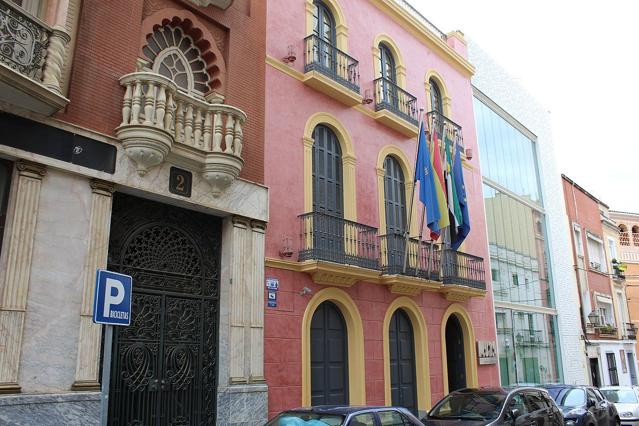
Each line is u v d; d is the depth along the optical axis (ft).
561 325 72.49
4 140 23.44
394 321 44.42
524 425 29.32
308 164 39.14
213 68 34.53
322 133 42.01
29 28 23.63
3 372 21.89
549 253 75.31
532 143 79.82
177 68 33.37
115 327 26.94
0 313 22.21
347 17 46.91
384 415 24.00
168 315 29.76
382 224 44.65
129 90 28.19
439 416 30.78
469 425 27.78
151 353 28.50
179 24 33.42
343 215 41.68
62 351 23.86
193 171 30.78
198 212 32.09
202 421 30.01
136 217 29.14
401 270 42.60
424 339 45.83
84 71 27.25
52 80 23.99
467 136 60.85
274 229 35.50
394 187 48.14
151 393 28.02
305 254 36.27
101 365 25.94
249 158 34.71
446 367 47.73
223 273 32.35
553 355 69.51
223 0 34.50
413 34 55.36
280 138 37.55
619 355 91.56
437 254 48.11
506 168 69.46
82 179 26.00
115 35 29.09
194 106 30.89
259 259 33.53
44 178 24.67
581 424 35.94
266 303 33.63
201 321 31.19
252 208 33.73
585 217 91.56
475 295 52.08
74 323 24.45
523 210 71.61
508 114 73.00
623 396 53.42
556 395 40.40
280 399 33.04
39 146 24.54
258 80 36.91
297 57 40.81
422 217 45.70
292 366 34.27
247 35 36.96
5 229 23.30
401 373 43.86
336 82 41.78
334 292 38.50
